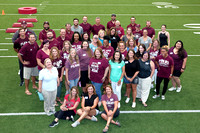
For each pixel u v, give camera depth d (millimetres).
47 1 23375
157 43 7953
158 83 7590
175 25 16281
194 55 11234
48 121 6512
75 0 24109
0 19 16906
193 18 18219
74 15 18391
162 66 7281
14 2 22797
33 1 23391
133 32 10227
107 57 7816
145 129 6246
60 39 8672
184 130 6223
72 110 6566
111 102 6461
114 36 8781
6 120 6496
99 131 6129
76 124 6293
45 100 6605
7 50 11547
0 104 7258
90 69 7051
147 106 7344
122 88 8625
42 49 7078
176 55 7590
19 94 7902
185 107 7309
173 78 8109
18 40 7789
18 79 8945
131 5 22266
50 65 6312
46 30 9055
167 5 22453
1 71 9477
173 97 7891
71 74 7090
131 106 7359
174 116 6840
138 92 7664
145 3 23297
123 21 17031
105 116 6477
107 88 6328
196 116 6848
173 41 13062
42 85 6473
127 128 6273
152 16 18562
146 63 7066
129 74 7082
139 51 7188
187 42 12953
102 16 18219
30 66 7582
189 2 24047
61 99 7672
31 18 16547
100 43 8023
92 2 23297
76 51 7457
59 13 18922
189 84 8742
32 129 6148
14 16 17797
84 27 10508
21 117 6652
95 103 6523
